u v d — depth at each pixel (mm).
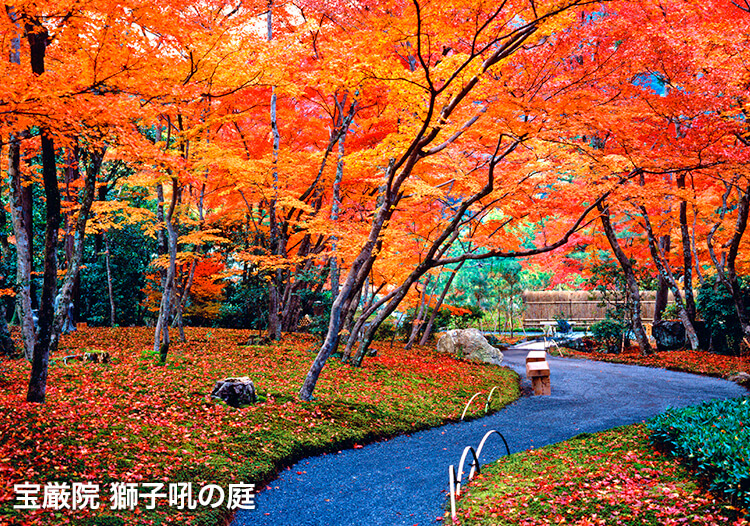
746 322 14992
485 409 12516
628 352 23000
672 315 25047
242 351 15703
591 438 9055
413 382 14234
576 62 12602
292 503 6910
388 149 10461
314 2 13930
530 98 10891
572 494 6430
